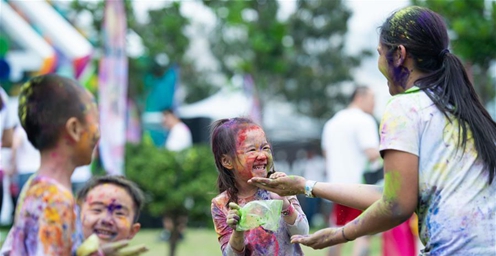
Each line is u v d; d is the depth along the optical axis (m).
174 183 9.16
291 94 30.31
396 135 3.42
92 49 14.35
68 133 3.23
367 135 8.57
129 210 4.46
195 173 9.23
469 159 3.41
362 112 8.77
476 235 3.35
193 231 15.94
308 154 20.27
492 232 3.37
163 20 19.86
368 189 3.76
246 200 4.04
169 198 9.11
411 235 8.00
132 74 18.92
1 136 7.88
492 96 12.87
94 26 18.00
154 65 19.84
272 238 3.99
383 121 3.48
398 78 3.64
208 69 28.55
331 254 8.82
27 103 3.25
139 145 9.81
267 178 3.82
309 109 31.48
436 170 3.40
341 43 30.66
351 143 8.61
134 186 4.58
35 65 13.74
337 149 8.65
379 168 8.65
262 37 20.17
